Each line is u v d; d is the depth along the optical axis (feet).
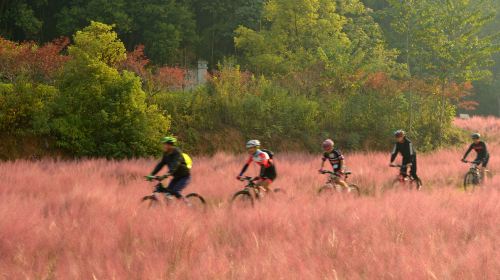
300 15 124.88
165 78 87.97
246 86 96.84
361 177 53.93
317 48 117.80
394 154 47.80
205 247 23.00
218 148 83.66
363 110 101.76
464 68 102.78
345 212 31.14
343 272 19.65
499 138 113.80
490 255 21.36
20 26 138.82
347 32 149.28
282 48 124.67
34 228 24.70
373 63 108.37
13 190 38.81
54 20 152.05
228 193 41.50
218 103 89.76
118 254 21.29
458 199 37.40
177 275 18.74
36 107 69.92
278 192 38.27
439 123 106.32
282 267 19.31
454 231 26.91
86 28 72.79
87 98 70.74
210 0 161.79
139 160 65.10
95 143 70.74
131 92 72.23
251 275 18.62
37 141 68.59
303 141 91.81
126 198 35.32
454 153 85.05
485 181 51.85
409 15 103.45
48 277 18.92
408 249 22.34
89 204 32.63
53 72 76.28
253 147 36.37
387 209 31.63
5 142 66.54
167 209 30.04
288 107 94.07
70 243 23.03
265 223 26.99
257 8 158.92
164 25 144.77
